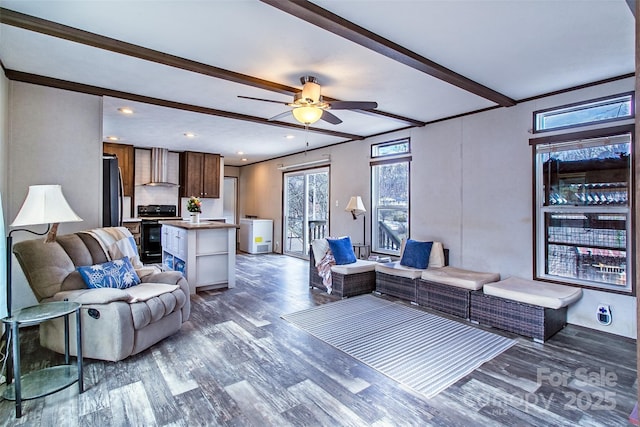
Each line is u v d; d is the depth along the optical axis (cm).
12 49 264
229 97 382
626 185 312
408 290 418
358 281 449
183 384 225
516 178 385
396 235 539
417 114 441
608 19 219
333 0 198
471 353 276
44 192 218
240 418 191
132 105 401
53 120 335
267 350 278
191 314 367
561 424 188
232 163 948
